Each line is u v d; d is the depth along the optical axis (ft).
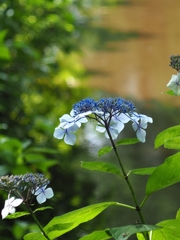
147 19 48.24
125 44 39.86
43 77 17.76
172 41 40.01
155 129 23.40
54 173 17.54
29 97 18.03
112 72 33.37
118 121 6.36
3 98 15.34
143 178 18.22
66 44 19.47
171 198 16.66
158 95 28.27
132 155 20.95
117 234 5.93
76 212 6.30
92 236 6.23
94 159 20.22
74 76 28.66
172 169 6.33
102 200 16.46
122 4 55.42
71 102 23.65
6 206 6.31
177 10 51.78
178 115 25.07
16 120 16.15
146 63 35.01
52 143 17.83
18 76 15.90
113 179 17.94
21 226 9.87
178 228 6.29
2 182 6.35
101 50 38.47
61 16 17.89
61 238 13.34
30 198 6.45
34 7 17.07
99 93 29.09
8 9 15.28
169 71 33.12
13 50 15.49
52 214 14.10
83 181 17.48
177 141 6.36
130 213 15.78
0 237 11.50
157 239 6.34
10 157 9.66
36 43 18.24
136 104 27.17
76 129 6.23
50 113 19.98
